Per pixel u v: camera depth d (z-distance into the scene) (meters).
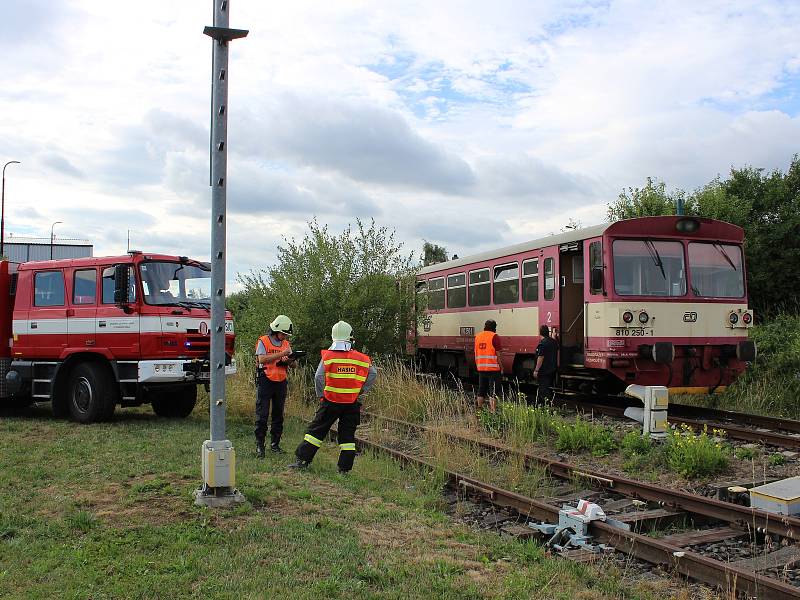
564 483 8.46
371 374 8.48
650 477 8.48
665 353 12.52
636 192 22.19
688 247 13.40
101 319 11.37
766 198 21.16
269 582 4.74
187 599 4.45
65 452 8.83
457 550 5.70
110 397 11.46
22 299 12.23
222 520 6.12
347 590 4.69
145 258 11.38
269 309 16.16
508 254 16.27
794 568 5.53
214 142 6.54
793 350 15.58
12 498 6.65
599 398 15.99
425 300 16.97
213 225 6.58
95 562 5.02
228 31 6.46
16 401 13.34
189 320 11.48
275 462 8.70
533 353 15.28
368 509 6.80
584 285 13.52
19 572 4.82
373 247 16.42
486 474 8.46
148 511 6.27
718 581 5.08
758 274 20.27
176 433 10.40
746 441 10.52
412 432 11.58
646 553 5.65
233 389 14.33
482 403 13.30
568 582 5.07
